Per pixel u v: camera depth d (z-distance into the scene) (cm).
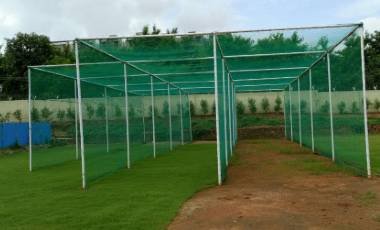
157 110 1513
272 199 654
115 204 639
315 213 563
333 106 1060
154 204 629
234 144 1644
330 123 1098
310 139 1406
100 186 802
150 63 1055
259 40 856
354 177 830
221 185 785
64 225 536
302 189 729
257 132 2284
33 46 3372
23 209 635
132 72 1197
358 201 625
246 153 1380
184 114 1975
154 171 984
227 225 516
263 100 2655
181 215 570
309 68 1327
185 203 641
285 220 532
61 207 638
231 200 652
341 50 936
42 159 1192
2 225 548
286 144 1716
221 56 923
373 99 2642
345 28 808
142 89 1591
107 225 526
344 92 945
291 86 1812
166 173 945
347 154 954
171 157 1302
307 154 1291
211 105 2627
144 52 892
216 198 669
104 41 791
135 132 1354
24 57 3353
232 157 1257
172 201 646
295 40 877
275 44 903
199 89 1878
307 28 786
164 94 1672
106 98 1347
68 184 844
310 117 1384
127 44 821
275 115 2603
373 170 894
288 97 1955
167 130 1588
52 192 765
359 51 809
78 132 1420
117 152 1223
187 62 1061
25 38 3366
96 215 576
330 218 536
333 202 624
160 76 1338
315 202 627
